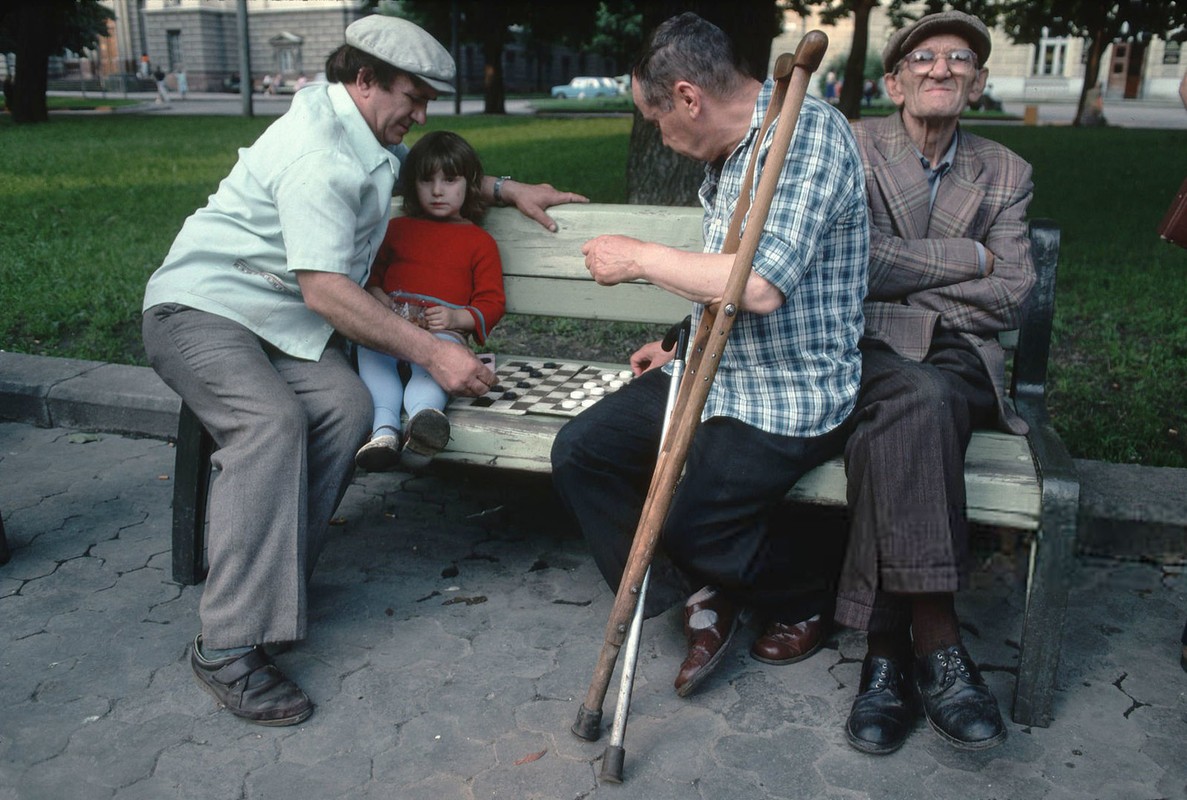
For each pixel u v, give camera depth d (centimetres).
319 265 251
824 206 218
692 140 235
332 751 225
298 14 4497
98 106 3269
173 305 266
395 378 282
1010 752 224
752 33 521
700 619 253
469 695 244
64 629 272
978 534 275
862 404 238
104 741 227
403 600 288
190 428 285
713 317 223
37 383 421
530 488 367
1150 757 221
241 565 237
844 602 232
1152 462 350
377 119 272
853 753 224
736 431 235
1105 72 3903
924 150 272
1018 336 275
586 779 215
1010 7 1277
